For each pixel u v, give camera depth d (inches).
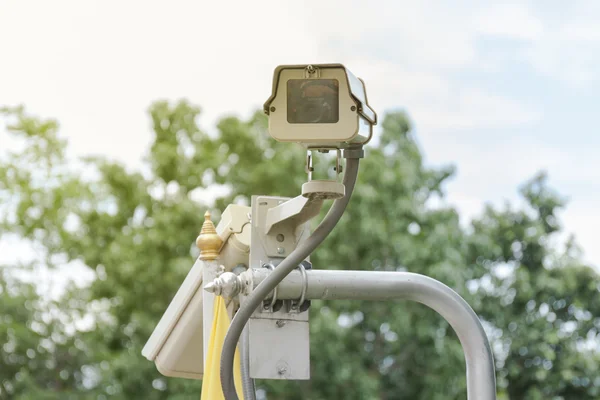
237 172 946.1
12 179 1075.9
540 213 1129.4
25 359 986.7
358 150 96.3
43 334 1002.7
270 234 112.3
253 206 113.3
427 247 890.7
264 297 100.0
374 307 906.7
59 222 1056.8
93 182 1072.2
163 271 917.2
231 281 109.2
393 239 885.8
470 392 109.0
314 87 92.9
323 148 95.3
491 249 979.9
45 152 1090.7
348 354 885.2
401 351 900.0
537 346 1045.8
